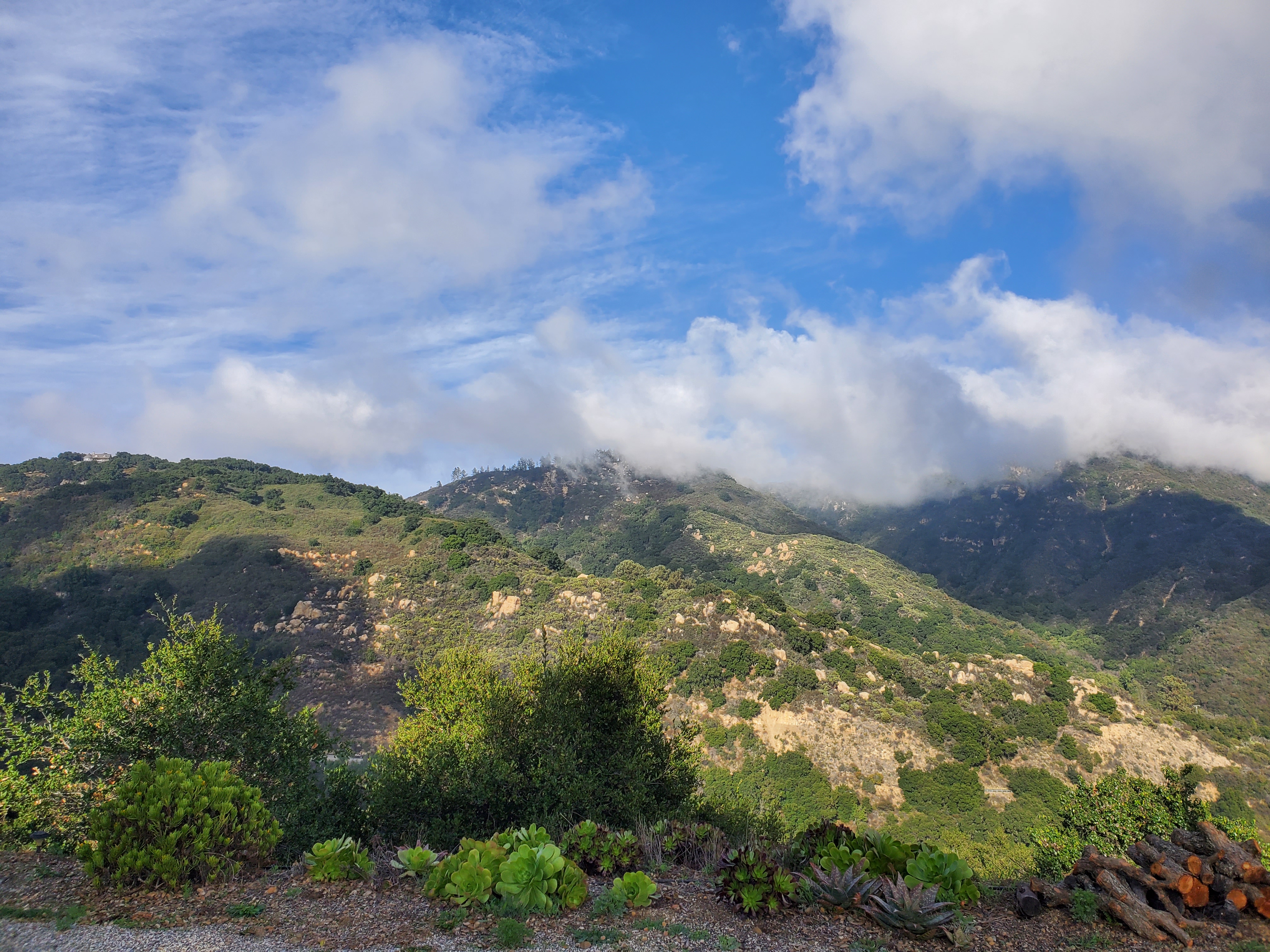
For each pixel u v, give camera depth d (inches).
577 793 387.5
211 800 235.9
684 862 273.3
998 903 227.5
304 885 224.8
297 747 402.6
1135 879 216.4
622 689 479.5
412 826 382.9
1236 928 197.9
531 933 186.7
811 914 210.1
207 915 194.5
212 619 427.8
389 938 181.2
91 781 397.4
